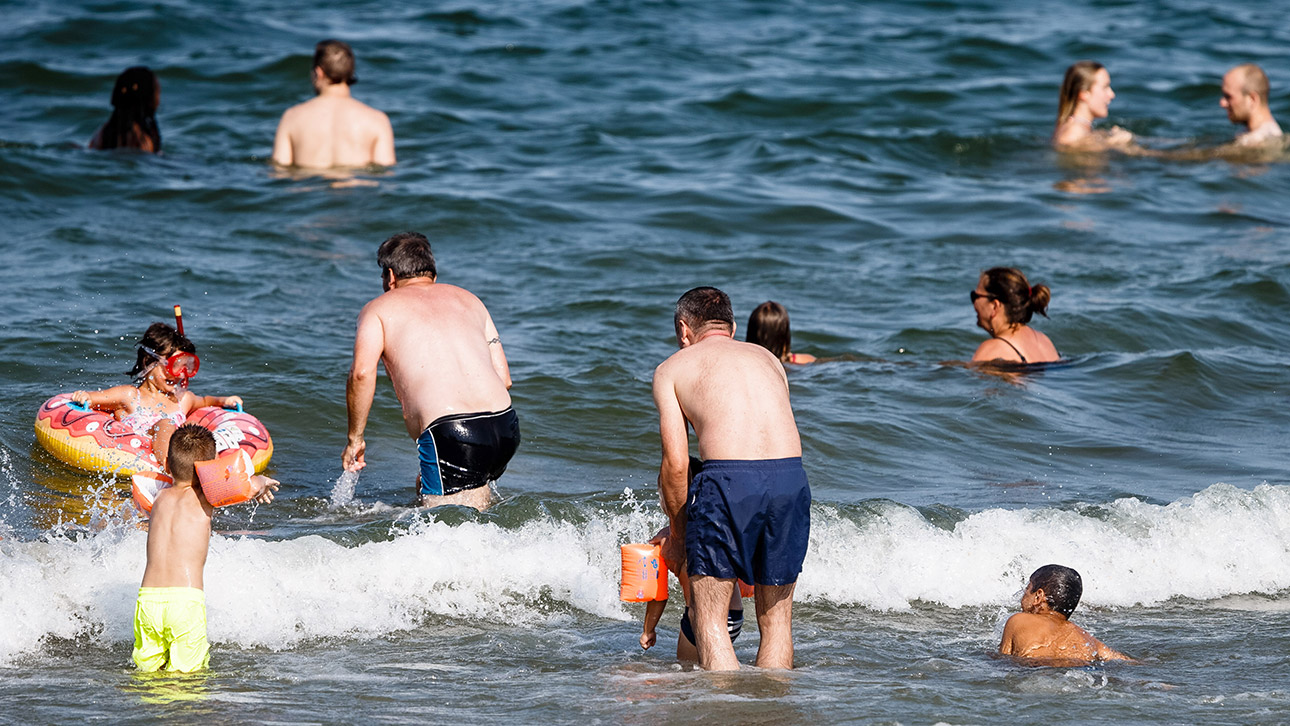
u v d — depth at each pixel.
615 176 61.91
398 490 28.64
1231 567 26.12
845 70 88.69
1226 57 96.81
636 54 90.94
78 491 27.06
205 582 21.77
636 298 44.56
